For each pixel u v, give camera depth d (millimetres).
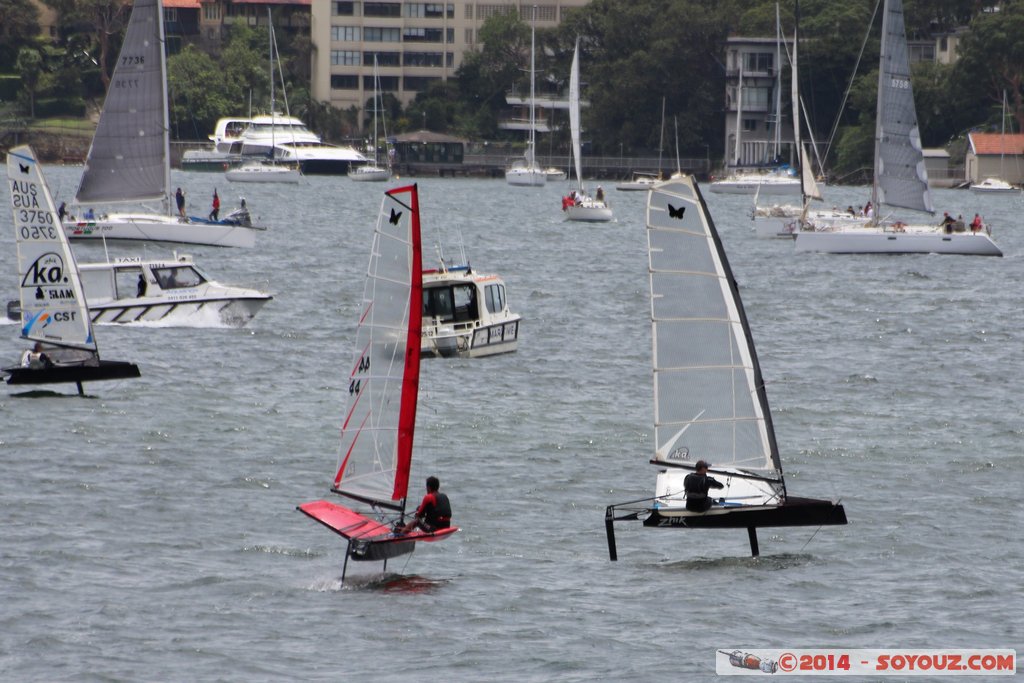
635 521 112750
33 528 105938
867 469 129375
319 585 95688
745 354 105812
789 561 102188
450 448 135875
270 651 84062
